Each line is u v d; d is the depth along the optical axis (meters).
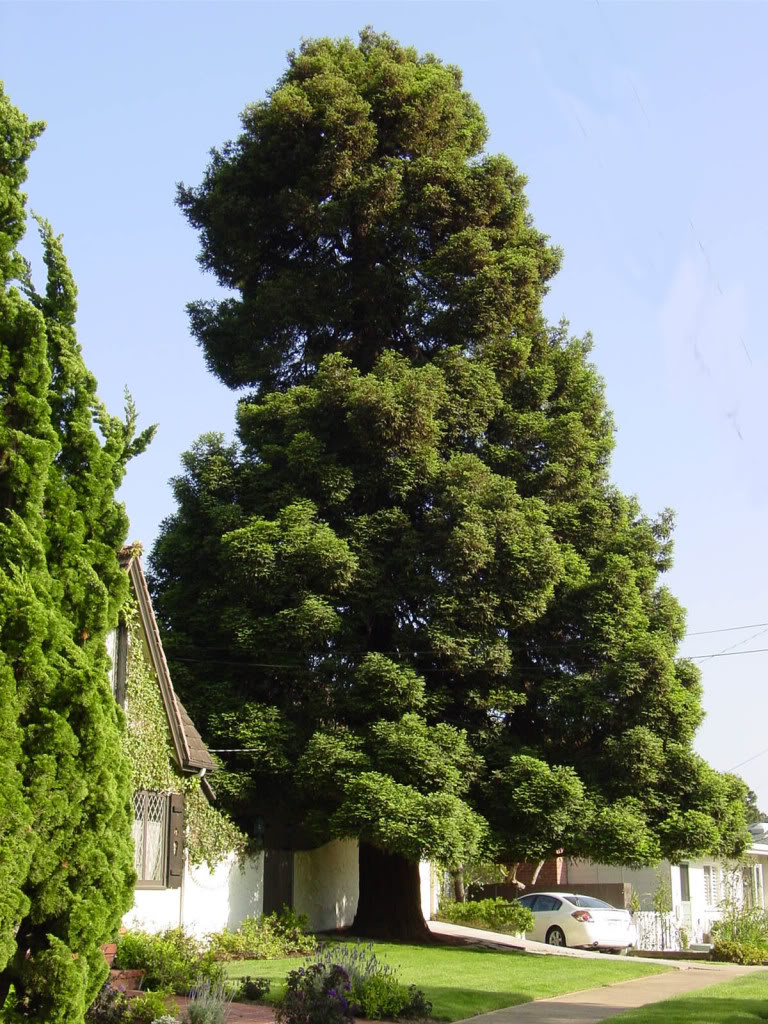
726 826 23.30
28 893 7.89
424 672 22.97
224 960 18.00
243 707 21.64
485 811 22.06
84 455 9.12
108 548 9.05
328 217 25.31
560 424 25.25
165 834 18.84
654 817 22.83
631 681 22.73
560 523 25.16
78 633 8.73
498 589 22.70
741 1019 13.10
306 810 21.94
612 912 27.05
